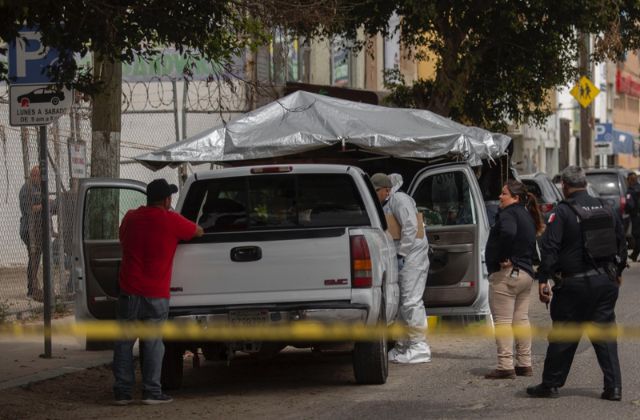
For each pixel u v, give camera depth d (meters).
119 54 14.06
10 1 11.83
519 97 37.03
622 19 36.00
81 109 25.91
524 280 15.22
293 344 14.57
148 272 13.91
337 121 20.80
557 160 76.56
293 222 15.55
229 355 14.45
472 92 35.97
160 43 15.34
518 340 15.59
